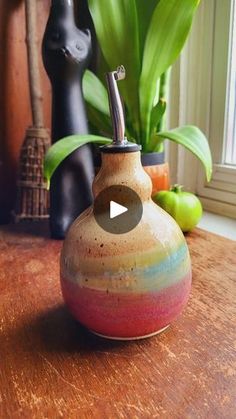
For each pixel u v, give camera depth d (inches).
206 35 32.1
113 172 13.6
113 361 13.5
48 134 32.1
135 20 25.2
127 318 13.0
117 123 13.6
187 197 26.3
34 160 30.8
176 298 13.3
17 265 22.4
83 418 11.1
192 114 34.4
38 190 30.9
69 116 25.2
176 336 14.8
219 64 31.4
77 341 14.7
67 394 12.1
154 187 27.2
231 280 19.9
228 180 31.9
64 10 24.2
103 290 12.7
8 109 33.4
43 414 11.3
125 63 26.2
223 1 30.1
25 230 28.9
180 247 13.6
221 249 24.3
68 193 26.0
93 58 33.0
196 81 33.7
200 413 11.2
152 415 11.1
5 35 32.0
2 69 32.4
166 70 26.5
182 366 13.2
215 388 12.1
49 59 24.3
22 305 17.6
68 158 25.2
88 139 24.2
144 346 14.2
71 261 13.4
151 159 26.9
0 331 15.5
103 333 14.0
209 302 17.5
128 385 12.4
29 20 30.8
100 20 25.5
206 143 24.5
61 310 17.1
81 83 25.7
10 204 34.9
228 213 32.3
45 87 34.4
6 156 34.0
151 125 27.0
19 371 13.1
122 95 26.7
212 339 14.6
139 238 12.8
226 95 31.4
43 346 14.4
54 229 26.7
